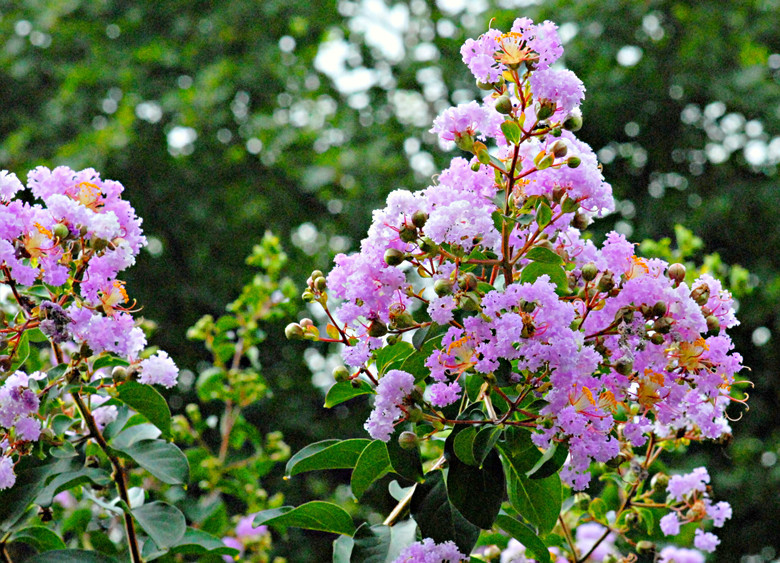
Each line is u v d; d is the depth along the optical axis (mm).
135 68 4820
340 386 1681
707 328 1619
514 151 1629
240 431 2281
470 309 1602
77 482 1695
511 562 1793
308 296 1662
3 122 4719
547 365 1590
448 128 1643
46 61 4965
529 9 5102
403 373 1618
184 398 4164
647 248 2131
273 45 5055
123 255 1646
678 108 4953
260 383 2260
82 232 1639
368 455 1676
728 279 2760
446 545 1625
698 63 4871
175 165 4625
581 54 4797
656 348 1611
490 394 1656
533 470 1629
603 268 1631
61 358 1696
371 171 4734
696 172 5035
